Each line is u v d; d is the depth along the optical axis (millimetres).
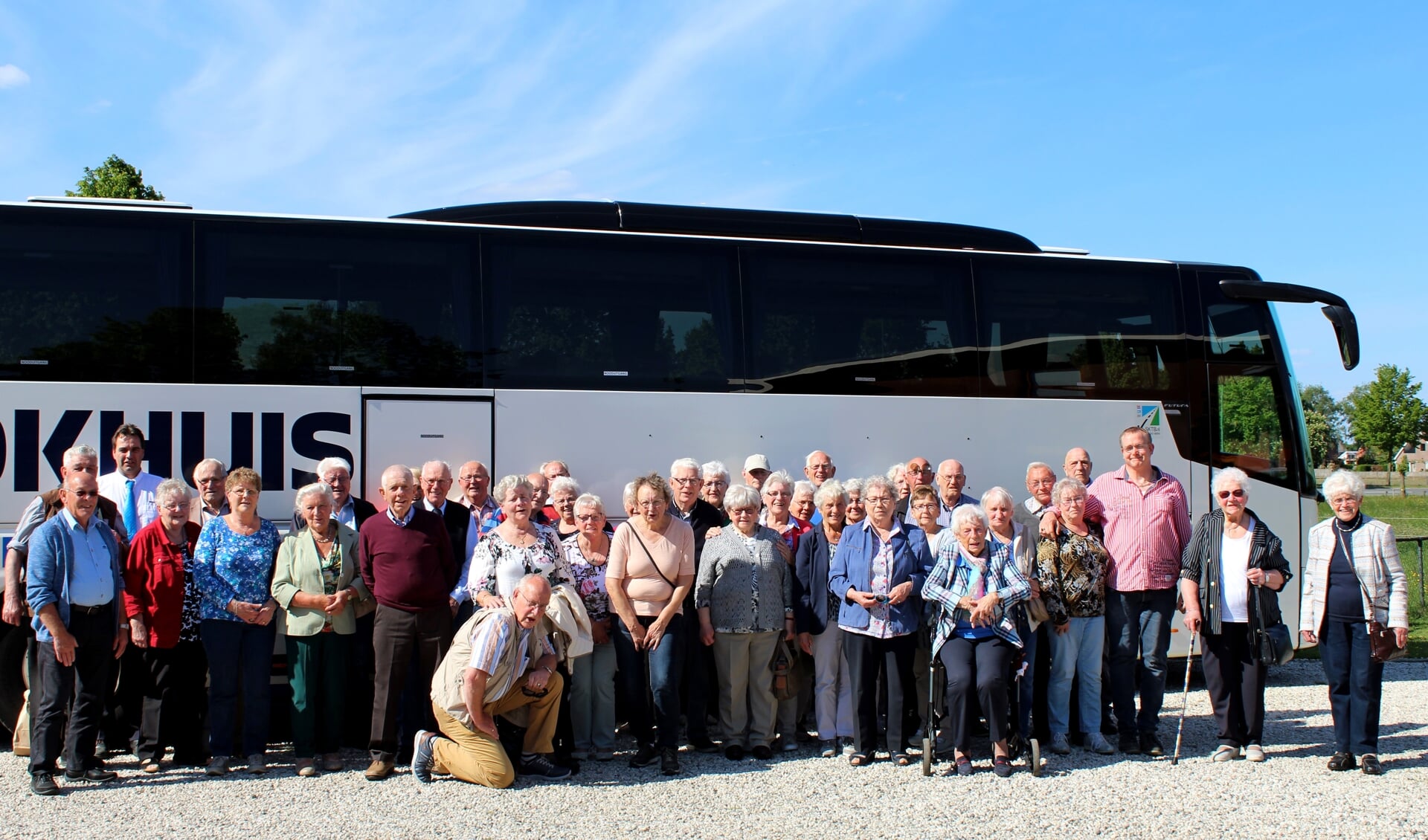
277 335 8070
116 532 6961
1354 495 7020
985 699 6895
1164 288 10234
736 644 7352
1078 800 6371
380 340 8258
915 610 7223
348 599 7000
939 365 9445
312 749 6949
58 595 6465
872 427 9188
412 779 6828
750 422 8906
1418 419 58750
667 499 7148
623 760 7402
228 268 8062
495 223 9000
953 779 6824
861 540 7223
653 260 8945
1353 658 7008
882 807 6250
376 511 7738
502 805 6289
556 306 8641
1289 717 8703
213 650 6871
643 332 8797
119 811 6141
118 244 7902
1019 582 6871
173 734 7055
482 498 7887
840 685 7570
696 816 6078
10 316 7641
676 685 7059
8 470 7508
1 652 7832
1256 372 10391
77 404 7664
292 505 7945
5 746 7863
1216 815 6082
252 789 6605
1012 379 9617
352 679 7652
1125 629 7480
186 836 5707
